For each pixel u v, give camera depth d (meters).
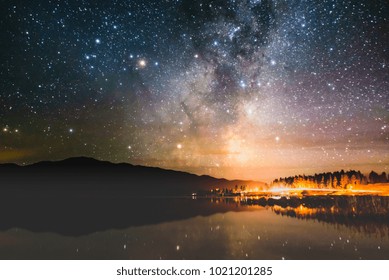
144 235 18.28
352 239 15.88
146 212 29.50
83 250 15.23
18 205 40.19
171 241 16.48
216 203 37.31
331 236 16.62
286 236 16.88
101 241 17.02
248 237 16.89
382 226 19.06
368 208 26.84
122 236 18.19
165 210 31.14
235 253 13.91
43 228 21.56
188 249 14.76
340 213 24.72
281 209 28.92
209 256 13.59
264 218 23.45
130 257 13.79
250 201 38.56
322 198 36.22
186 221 23.17
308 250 14.05
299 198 37.69
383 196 34.62
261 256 13.38
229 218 24.05
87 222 23.89
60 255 14.52
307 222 21.09
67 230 20.62
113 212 30.41
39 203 43.06
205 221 22.91
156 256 13.83
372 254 13.30
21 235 19.19
